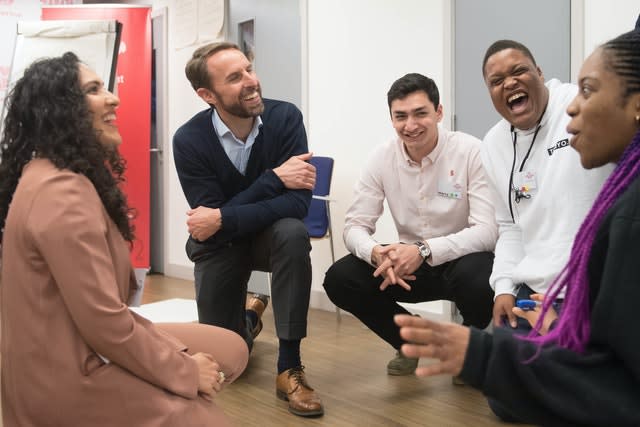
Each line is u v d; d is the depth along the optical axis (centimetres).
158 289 455
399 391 224
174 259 520
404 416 199
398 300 245
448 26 317
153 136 537
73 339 115
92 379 115
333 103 380
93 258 111
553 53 282
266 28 429
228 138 232
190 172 233
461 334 83
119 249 125
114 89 252
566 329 84
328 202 347
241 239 232
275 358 270
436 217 239
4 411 120
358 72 363
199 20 474
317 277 389
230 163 232
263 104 232
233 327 237
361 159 365
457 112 321
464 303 218
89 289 110
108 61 252
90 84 128
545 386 80
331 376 243
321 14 383
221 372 142
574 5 271
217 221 215
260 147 233
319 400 203
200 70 221
